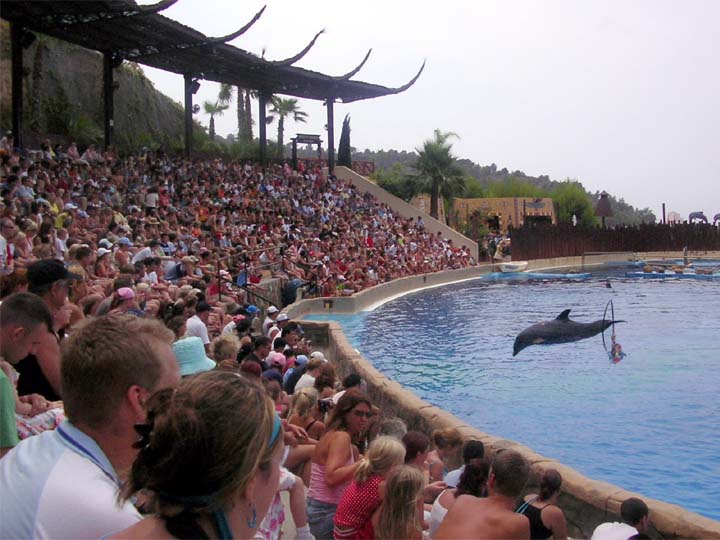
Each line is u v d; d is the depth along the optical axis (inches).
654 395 622.8
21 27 1130.0
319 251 1366.9
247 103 2701.8
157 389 101.7
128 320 107.2
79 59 1802.4
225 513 76.4
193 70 1558.8
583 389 650.8
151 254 685.3
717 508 373.7
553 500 238.1
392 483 182.2
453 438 305.4
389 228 1833.2
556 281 1802.4
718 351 829.8
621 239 2466.8
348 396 246.5
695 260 2456.9
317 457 246.2
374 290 1322.6
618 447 478.9
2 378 135.5
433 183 2367.1
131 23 1157.7
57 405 172.4
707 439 491.2
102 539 78.8
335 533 203.9
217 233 1108.5
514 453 178.5
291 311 1004.6
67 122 1642.5
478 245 2256.4
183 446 73.6
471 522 173.0
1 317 167.5
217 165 1592.0
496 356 820.6
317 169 1962.4
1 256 452.4
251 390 79.1
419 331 1003.9
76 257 397.1
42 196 812.6
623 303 1309.1
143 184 1211.9
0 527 88.4
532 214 2763.3
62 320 215.3
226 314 612.7
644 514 239.0
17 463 94.3
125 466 100.0
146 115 2055.9
